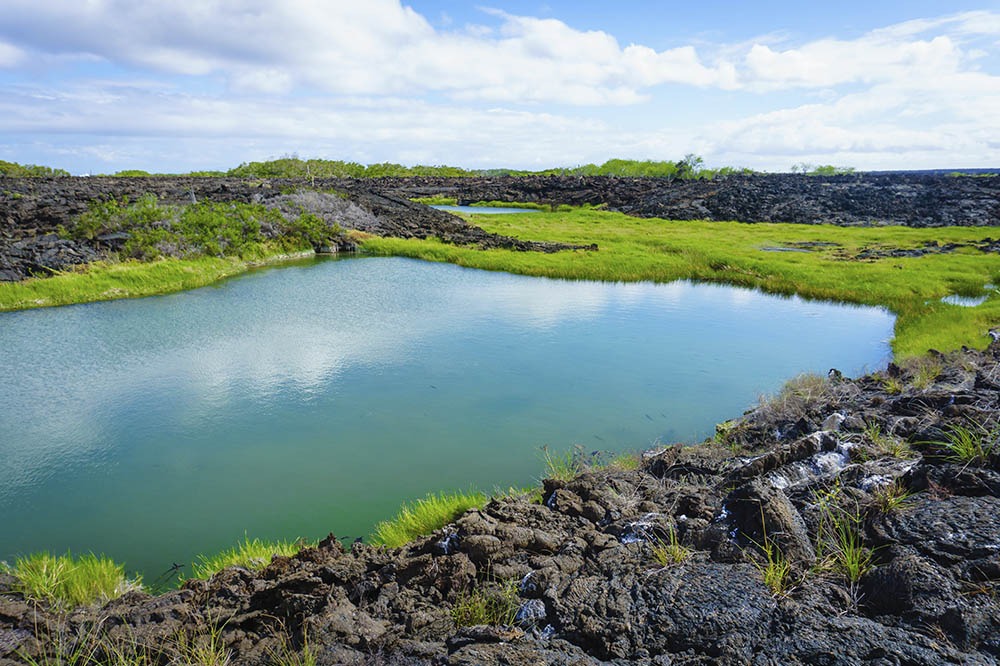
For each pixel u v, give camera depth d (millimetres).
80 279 28250
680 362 18969
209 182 88312
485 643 4812
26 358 18672
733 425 12836
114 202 40312
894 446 7426
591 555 6328
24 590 7031
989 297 28109
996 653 3801
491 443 12961
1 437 13250
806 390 12875
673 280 34344
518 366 18391
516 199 98250
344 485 11180
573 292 30594
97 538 9555
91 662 5371
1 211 38406
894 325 23828
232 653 5277
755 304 28188
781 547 5426
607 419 14312
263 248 40031
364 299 27938
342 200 55438
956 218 63781
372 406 15062
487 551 6348
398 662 4746
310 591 5914
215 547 9289
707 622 4609
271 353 19328
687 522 6547
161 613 6016
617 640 4652
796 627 4367
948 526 5094
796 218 68625
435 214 64750
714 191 83875
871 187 80750
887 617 4395
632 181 104375
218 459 12258
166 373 17406
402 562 6383
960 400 9195
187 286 30406
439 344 20703
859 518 5719
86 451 12602
